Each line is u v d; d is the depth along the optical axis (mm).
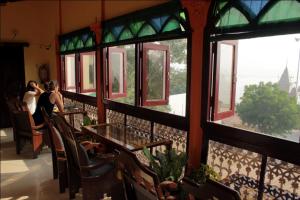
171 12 2688
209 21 2289
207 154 2434
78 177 2785
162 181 2090
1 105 6375
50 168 3811
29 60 6559
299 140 1796
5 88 6371
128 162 1433
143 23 3104
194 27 2404
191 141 2547
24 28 6434
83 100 4941
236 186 2191
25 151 4574
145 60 3305
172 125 2785
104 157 2707
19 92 6508
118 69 4012
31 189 3150
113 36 3756
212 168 2381
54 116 2863
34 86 5016
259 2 1931
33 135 4125
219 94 2443
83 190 2381
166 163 2244
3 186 3221
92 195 2412
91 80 5133
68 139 2502
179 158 2291
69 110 4770
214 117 2416
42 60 6734
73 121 4750
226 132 2240
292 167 1834
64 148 2717
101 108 4250
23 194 3025
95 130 3250
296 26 1722
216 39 2262
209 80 2379
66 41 5512
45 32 6594
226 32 2174
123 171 1528
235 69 2422
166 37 2795
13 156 4316
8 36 6242
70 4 5195
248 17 2000
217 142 2340
